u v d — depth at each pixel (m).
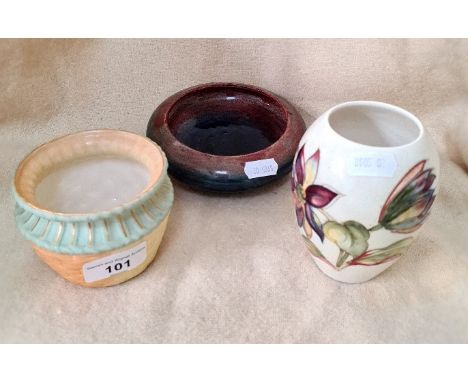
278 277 0.83
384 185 0.66
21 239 0.87
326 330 0.75
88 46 1.02
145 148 0.81
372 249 0.72
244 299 0.79
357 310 0.78
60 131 1.08
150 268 0.83
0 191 0.95
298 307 0.78
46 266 0.83
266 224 0.92
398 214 0.68
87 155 0.84
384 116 0.76
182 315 0.77
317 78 1.07
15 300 0.77
